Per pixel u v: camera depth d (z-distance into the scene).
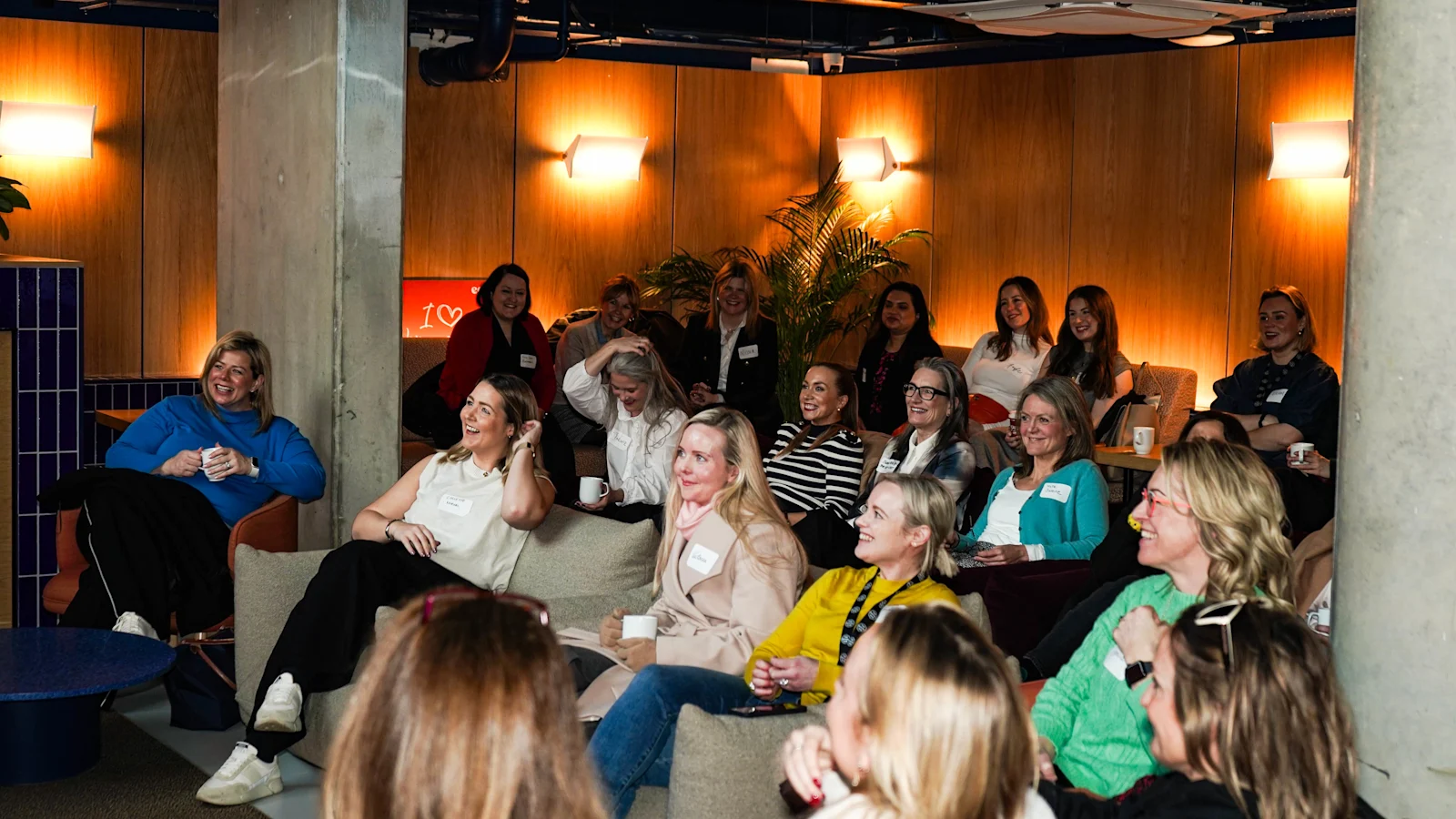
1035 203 9.70
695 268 10.44
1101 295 7.85
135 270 8.56
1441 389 2.28
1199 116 8.77
